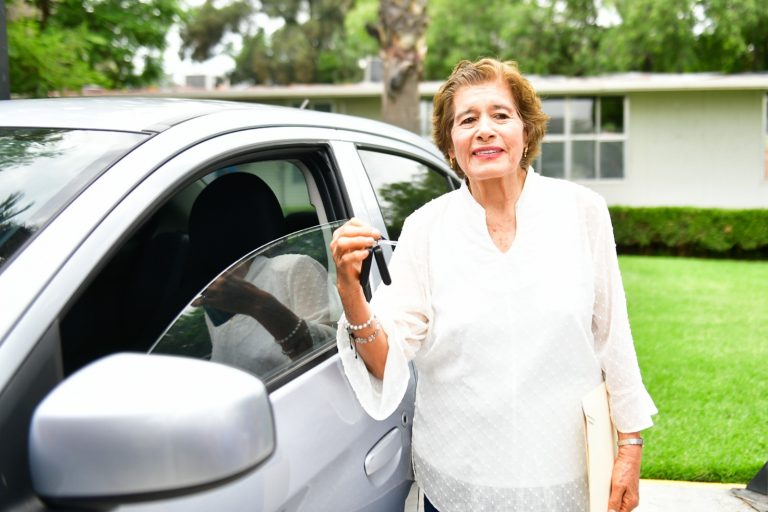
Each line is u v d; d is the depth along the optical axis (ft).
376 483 5.67
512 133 5.25
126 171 4.70
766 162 53.93
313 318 5.74
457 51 99.30
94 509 3.52
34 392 3.64
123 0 37.22
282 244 5.67
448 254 5.32
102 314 6.48
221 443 3.09
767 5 76.84
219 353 4.83
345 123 7.50
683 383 18.16
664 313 27.07
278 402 4.92
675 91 53.98
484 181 5.27
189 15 40.22
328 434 5.17
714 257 49.34
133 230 4.41
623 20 84.58
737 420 15.39
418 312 5.50
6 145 5.17
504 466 5.26
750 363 20.03
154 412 3.05
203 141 5.35
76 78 26.30
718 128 54.08
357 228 4.89
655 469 12.71
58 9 33.71
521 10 96.07
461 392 5.31
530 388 5.18
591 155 55.42
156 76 41.24
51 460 3.04
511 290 5.16
